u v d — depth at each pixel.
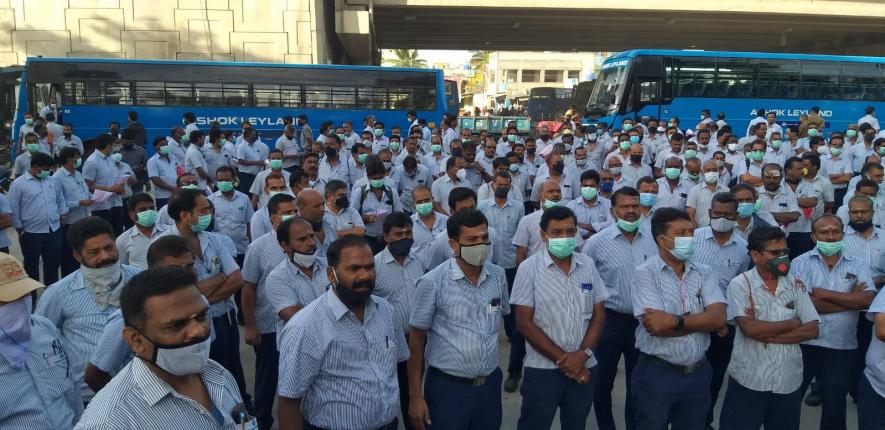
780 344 3.72
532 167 10.82
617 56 20.94
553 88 33.19
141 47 23.11
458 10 28.56
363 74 19.78
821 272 4.32
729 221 4.62
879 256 4.82
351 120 19.77
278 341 4.05
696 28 33.75
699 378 3.71
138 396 2.01
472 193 5.30
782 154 12.80
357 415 2.91
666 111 20.00
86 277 3.29
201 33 23.36
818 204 6.97
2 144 18.08
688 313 3.69
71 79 17.88
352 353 2.93
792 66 20.67
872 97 21.09
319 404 2.93
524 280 3.72
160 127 18.41
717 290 3.75
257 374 4.67
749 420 3.83
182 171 10.45
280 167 8.22
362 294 2.89
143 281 2.00
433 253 4.98
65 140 14.68
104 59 18.09
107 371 2.90
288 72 19.28
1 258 2.59
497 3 27.36
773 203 6.88
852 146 12.77
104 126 18.09
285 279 4.00
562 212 3.62
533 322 3.68
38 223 7.09
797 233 6.99
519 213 6.59
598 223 6.19
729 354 4.68
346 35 26.67
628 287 4.54
